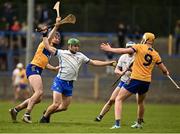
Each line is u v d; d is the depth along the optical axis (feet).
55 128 90.12
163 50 219.00
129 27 217.77
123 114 130.52
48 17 211.61
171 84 189.16
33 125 94.17
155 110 147.43
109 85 187.32
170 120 115.03
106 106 104.27
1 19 211.00
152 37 89.20
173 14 222.48
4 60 194.80
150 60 88.69
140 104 92.79
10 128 89.61
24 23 211.00
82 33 212.02
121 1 278.67
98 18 225.76
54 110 98.22
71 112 132.87
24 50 196.65
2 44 199.93
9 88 188.34
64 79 96.73
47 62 98.22
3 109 140.05
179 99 185.16
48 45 95.81
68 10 225.97
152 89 187.62
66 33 204.23
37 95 97.19
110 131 86.89
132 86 88.69
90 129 89.30
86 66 191.42
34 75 97.50
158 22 222.48
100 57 198.70
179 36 213.46
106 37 217.36
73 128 90.48
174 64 201.26
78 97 182.60
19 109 99.14
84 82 190.19
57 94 96.94
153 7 222.89
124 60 99.60
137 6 223.51
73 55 96.27
